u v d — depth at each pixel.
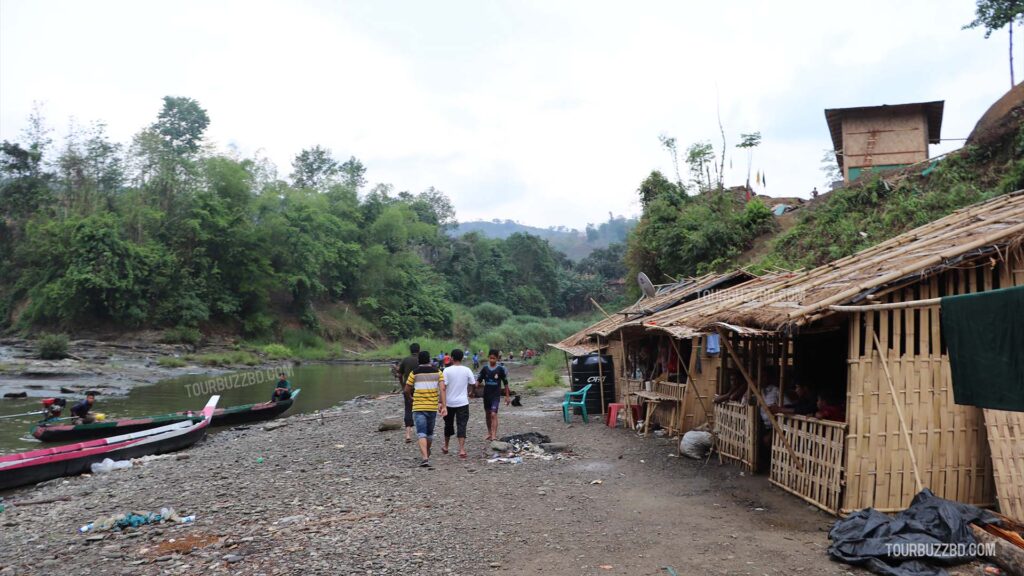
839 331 9.22
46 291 40.38
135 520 7.26
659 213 31.27
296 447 12.54
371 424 15.46
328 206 64.62
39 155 49.06
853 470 6.48
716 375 11.44
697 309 10.90
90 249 40.97
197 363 37.62
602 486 8.48
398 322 61.91
